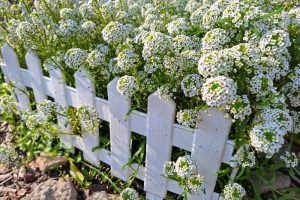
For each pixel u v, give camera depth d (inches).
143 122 8.7
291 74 8.0
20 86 12.2
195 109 7.2
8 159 10.1
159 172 9.2
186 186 7.8
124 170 10.1
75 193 10.2
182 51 8.3
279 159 9.7
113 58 9.2
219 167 8.1
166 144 8.5
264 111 6.8
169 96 7.6
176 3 12.3
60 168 11.1
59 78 10.2
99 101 9.5
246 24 7.2
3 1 11.6
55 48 10.7
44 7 11.5
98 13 10.8
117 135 9.5
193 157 8.3
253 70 7.3
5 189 10.6
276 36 7.0
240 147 7.4
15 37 10.8
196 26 9.1
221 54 6.6
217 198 8.8
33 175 10.9
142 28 10.2
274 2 8.6
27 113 11.0
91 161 11.0
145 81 8.4
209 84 6.3
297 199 8.7
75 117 10.0
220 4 8.2
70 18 11.2
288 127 6.5
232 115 7.4
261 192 9.3
